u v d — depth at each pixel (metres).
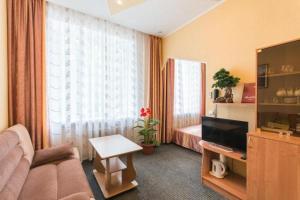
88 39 3.15
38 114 2.55
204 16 3.04
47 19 2.72
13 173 1.49
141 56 3.94
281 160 1.53
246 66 2.31
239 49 2.40
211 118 2.40
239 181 2.19
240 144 2.04
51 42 2.76
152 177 2.50
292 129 1.70
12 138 1.68
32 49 2.48
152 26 3.65
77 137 3.06
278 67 1.80
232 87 2.44
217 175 2.29
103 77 3.34
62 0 2.68
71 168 1.88
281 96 1.81
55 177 1.72
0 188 1.21
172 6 2.87
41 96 2.59
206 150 2.36
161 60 4.27
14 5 2.34
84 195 1.24
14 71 2.37
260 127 1.88
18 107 2.36
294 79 1.72
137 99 3.90
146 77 4.01
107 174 2.07
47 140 2.69
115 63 3.52
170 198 2.01
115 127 3.55
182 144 3.82
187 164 2.96
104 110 3.38
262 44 2.12
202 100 3.89
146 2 2.77
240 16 2.38
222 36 2.67
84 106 3.16
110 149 2.23
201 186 2.27
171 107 4.16
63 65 2.89
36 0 2.55
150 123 3.60
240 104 2.18
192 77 4.19
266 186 1.63
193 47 3.32
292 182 1.46
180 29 3.67
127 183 2.25
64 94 2.92
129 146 2.35
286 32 1.91
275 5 2.00
